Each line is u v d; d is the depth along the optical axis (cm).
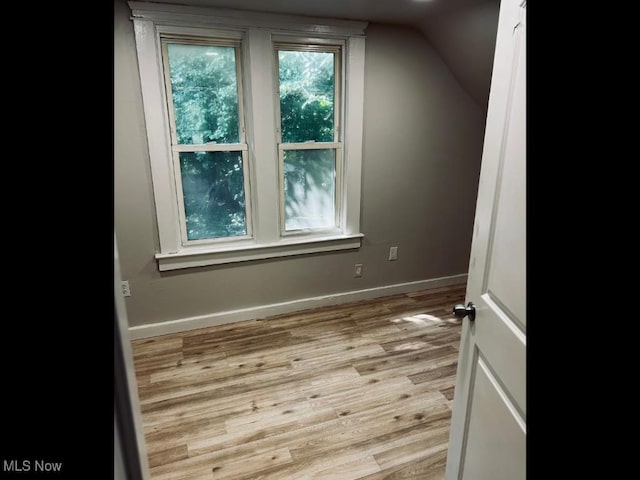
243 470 164
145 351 253
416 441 179
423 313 304
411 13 247
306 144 285
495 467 96
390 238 327
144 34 226
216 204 275
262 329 280
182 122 254
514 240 86
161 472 163
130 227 251
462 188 341
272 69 257
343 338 267
